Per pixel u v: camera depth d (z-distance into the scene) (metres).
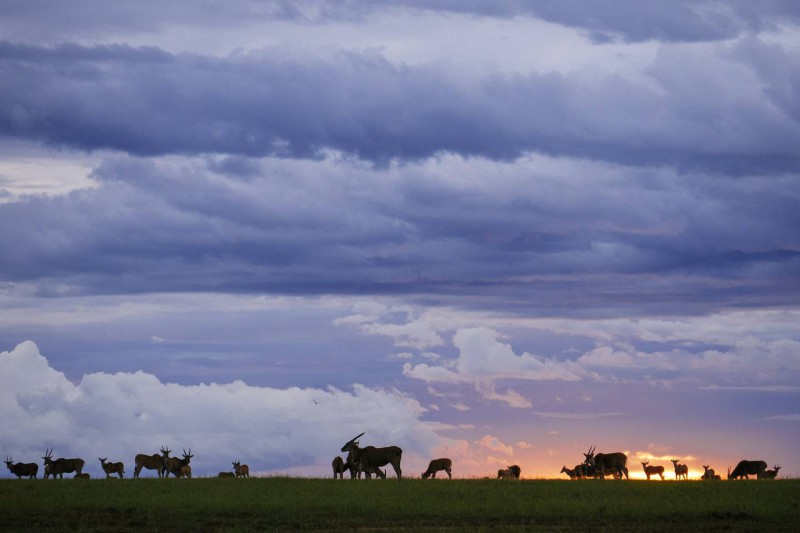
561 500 51.19
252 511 46.81
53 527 42.16
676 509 47.31
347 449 66.81
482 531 40.91
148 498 51.28
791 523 43.75
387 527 42.75
